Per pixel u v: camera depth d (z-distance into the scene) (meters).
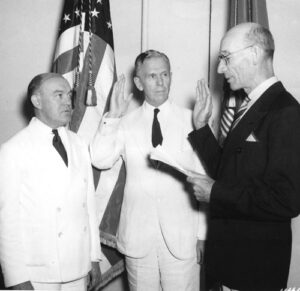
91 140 2.04
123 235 1.88
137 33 2.47
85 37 2.11
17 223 1.54
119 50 2.47
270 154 1.38
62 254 1.58
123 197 1.96
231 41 1.54
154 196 1.85
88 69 2.09
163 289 1.89
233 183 1.48
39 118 1.72
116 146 1.95
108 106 2.09
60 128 1.75
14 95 2.52
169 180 1.86
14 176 1.56
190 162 1.90
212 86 2.44
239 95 2.04
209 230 1.61
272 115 1.43
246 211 1.41
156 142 1.90
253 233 1.49
